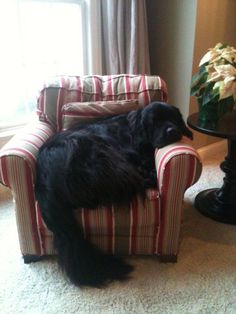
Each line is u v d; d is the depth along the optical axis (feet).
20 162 4.45
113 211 4.54
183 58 8.24
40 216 4.72
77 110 5.78
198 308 4.30
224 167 6.44
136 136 5.32
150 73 9.16
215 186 7.68
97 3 7.86
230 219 6.22
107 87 6.21
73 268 4.62
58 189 4.37
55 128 6.07
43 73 8.23
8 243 5.64
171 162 4.43
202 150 9.37
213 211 6.46
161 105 5.28
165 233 4.84
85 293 4.56
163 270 4.98
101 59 8.39
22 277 4.87
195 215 6.52
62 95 6.02
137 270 4.97
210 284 4.71
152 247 4.98
